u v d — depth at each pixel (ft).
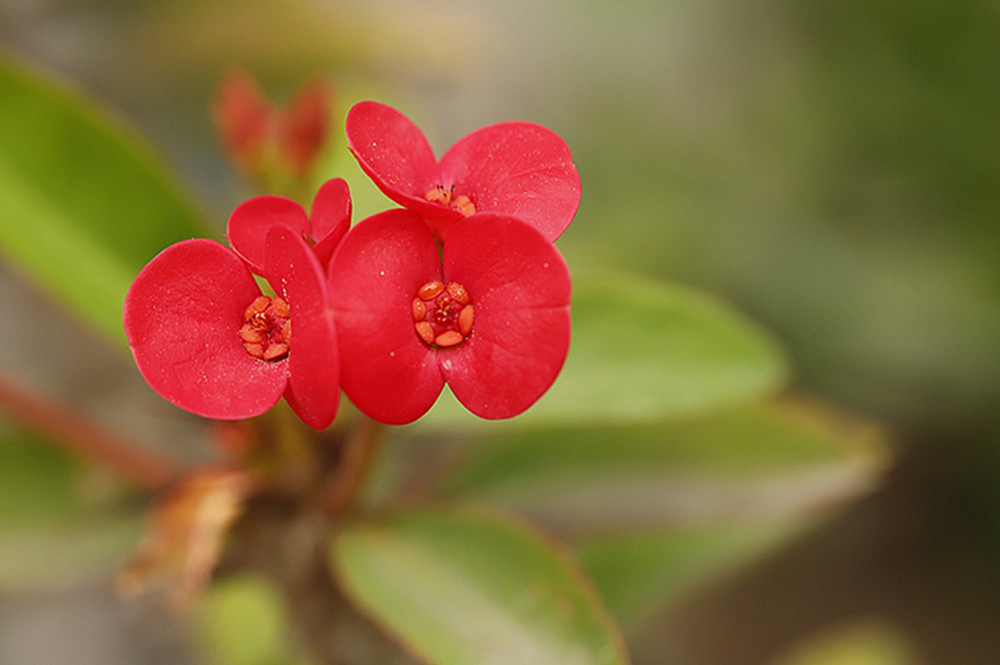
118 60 0.93
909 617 1.69
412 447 0.86
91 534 0.73
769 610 1.70
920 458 1.69
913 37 1.56
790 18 1.68
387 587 0.67
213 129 1.15
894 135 1.59
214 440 0.71
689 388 0.71
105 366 0.89
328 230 0.61
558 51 1.82
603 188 1.63
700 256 1.53
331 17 0.88
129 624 1.20
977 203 1.55
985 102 1.53
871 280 1.52
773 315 1.53
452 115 1.73
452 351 0.60
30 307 0.95
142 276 0.60
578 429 0.76
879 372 1.54
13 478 0.73
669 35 1.78
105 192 0.70
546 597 0.66
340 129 0.83
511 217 0.59
